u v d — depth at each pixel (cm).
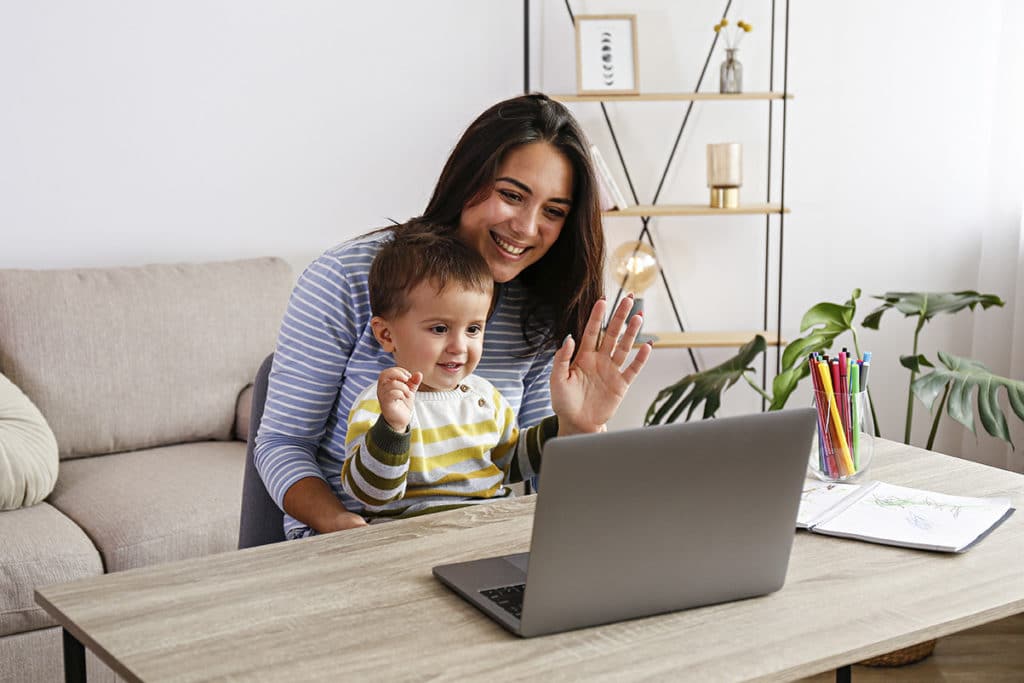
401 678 98
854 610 113
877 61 354
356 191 334
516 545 132
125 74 302
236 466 262
